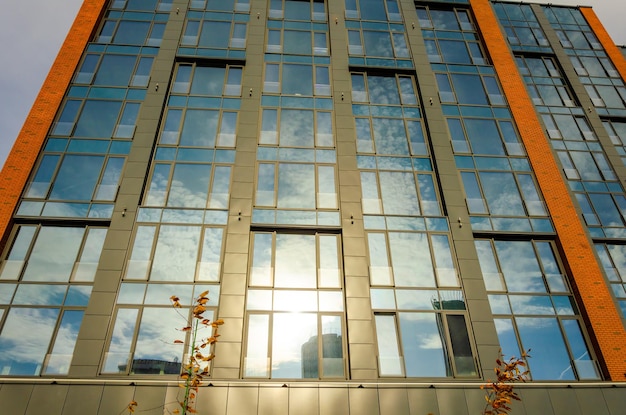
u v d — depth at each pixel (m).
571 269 16.03
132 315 13.59
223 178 16.94
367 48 21.97
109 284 14.00
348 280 14.87
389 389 12.77
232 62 20.47
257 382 12.51
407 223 16.55
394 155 18.50
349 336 13.76
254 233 15.84
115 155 16.98
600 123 21.89
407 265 15.53
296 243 15.80
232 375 12.73
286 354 13.52
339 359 13.60
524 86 21.50
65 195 15.91
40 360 12.81
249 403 12.16
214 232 15.51
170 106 18.80
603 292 15.56
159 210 15.81
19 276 14.14
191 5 22.36
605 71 24.83
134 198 15.88
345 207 16.53
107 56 19.88
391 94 20.64
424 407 12.56
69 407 11.70
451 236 16.36
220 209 16.05
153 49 20.44
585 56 25.42
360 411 12.34
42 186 15.99
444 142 18.84
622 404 13.12
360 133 19.02
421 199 17.36
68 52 19.55
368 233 16.11
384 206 16.94
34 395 11.83
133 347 13.06
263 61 20.70
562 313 15.35
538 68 24.48
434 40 23.27
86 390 11.98
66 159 16.70
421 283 15.19
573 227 17.14
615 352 14.28
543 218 17.42
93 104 18.27
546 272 16.30
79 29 20.39
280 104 19.39
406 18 23.48
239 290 14.25
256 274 14.91
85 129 17.56
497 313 15.09
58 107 17.94
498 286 15.67
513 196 17.86
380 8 23.73
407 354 13.80
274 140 18.25
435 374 13.52
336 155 18.08
